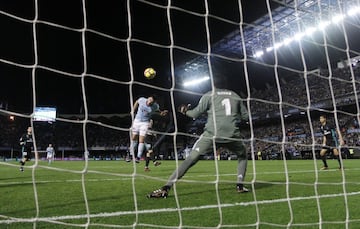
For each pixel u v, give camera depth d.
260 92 41.00
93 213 3.47
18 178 7.33
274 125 37.28
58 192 4.93
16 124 38.09
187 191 4.91
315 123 32.66
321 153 10.65
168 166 14.04
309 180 6.92
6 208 3.72
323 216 3.47
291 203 4.09
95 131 41.78
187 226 3.01
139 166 14.14
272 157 29.41
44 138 39.00
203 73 40.06
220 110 4.70
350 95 28.98
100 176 7.73
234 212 3.58
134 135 10.34
